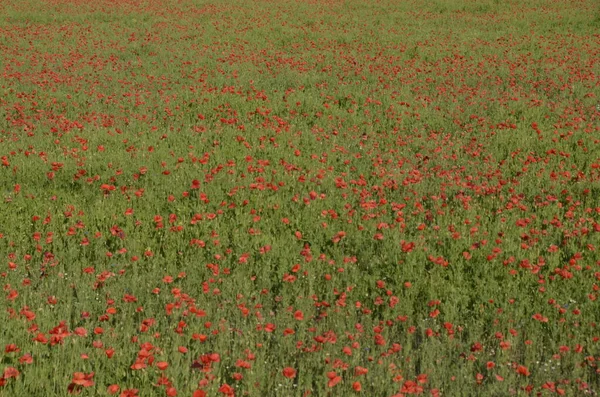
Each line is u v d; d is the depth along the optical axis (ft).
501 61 65.77
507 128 42.60
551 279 23.30
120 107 48.26
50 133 41.19
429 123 44.80
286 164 33.40
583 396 17.38
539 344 19.54
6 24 91.30
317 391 17.66
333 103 50.03
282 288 23.08
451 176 33.27
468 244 25.72
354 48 74.95
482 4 109.70
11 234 26.03
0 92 51.62
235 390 17.42
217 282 22.90
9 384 16.24
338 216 28.96
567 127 42.16
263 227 27.76
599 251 25.12
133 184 32.78
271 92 53.62
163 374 16.75
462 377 17.76
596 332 20.21
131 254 25.12
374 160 36.06
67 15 99.76
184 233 26.81
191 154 36.09
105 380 17.34
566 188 32.07
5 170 33.60
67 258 24.80
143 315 20.90
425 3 112.98
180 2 116.26
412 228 27.61
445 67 63.10
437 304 21.70
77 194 31.27
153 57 69.00
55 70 62.08
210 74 59.82
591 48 72.69
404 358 18.75
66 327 19.11
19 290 22.02
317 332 20.01
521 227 27.17
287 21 95.66
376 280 23.57
